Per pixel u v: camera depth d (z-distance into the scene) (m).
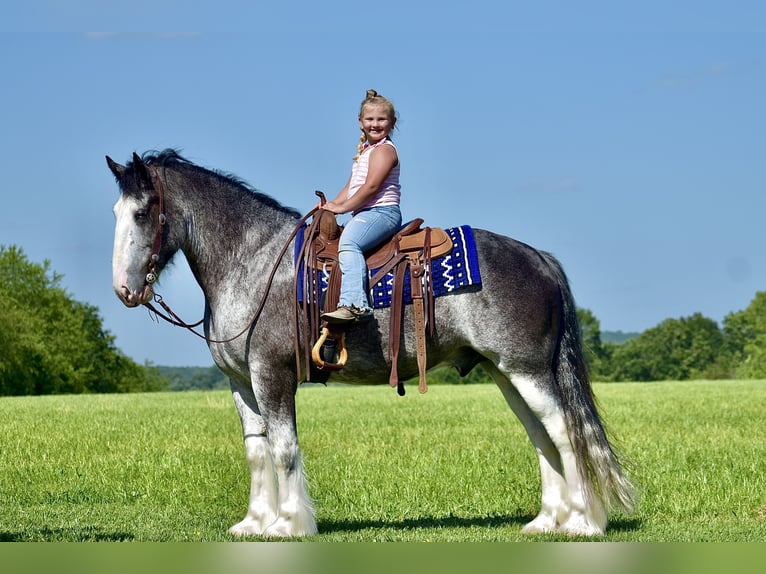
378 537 8.29
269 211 8.45
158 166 8.29
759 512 9.73
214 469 12.85
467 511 10.05
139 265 8.05
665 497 10.20
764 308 103.44
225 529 8.91
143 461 13.74
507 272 8.07
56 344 70.25
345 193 8.42
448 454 14.33
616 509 9.12
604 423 8.70
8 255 70.75
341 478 11.94
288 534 8.09
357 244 8.00
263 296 8.12
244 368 8.28
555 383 8.18
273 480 8.56
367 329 8.03
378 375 8.20
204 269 8.34
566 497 8.37
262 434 8.57
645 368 103.38
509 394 8.55
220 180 8.43
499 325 8.01
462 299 8.03
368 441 16.72
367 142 8.37
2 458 14.33
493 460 13.42
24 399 33.66
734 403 26.31
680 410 23.61
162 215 8.12
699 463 12.68
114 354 78.25
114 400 31.67
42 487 11.69
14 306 67.31
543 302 8.11
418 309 7.99
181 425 19.92
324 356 8.07
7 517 9.80
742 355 101.81
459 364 8.45
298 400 29.52
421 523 9.31
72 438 17.31
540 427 8.45
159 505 10.56
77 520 9.62
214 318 8.33
